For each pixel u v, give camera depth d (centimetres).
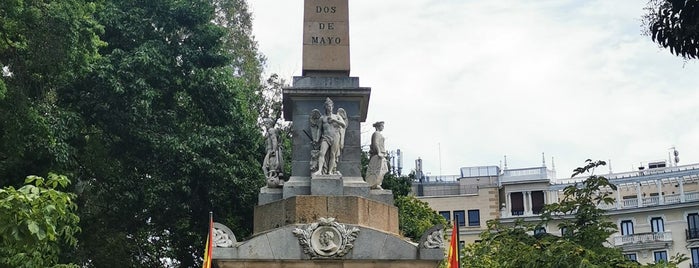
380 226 2027
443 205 7019
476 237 6869
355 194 2042
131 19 2914
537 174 6981
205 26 2978
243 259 1886
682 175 6519
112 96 2723
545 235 1952
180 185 2755
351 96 2148
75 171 2728
